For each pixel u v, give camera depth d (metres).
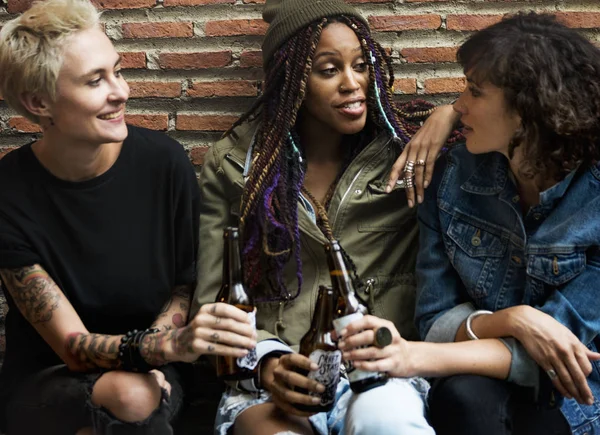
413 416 1.75
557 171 1.84
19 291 2.00
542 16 1.88
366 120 2.30
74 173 2.03
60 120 1.92
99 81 1.92
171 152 2.13
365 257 2.23
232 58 2.67
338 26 2.14
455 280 2.07
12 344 2.12
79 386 1.90
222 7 2.67
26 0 2.69
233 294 1.87
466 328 1.91
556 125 1.74
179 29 2.67
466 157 2.06
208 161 2.28
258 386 1.94
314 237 2.17
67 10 1.90
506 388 1.81
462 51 1.91
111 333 2.15
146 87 2.69
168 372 2.10
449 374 1.80
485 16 2.62
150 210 2.11
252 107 2.28
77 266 2.06
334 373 1.82
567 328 1.80
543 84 1.75
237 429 1.89
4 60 1.89
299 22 2.15
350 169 2.22
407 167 2.10
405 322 2.23
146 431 1.87
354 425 1.75
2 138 2.74
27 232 2.01
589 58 1.79
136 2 2.67
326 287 1.86
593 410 1.86
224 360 1.89
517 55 1.77
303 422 1.87
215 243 2.22
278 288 2.15
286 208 2.14
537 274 1.88
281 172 2.17
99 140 1.94
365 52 2.17
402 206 2.24
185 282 2.19
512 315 1.82
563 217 1.86
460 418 1.76
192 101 2.70
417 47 2.64
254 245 2.14
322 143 2.27
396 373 1.77
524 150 1.82
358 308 1.82
